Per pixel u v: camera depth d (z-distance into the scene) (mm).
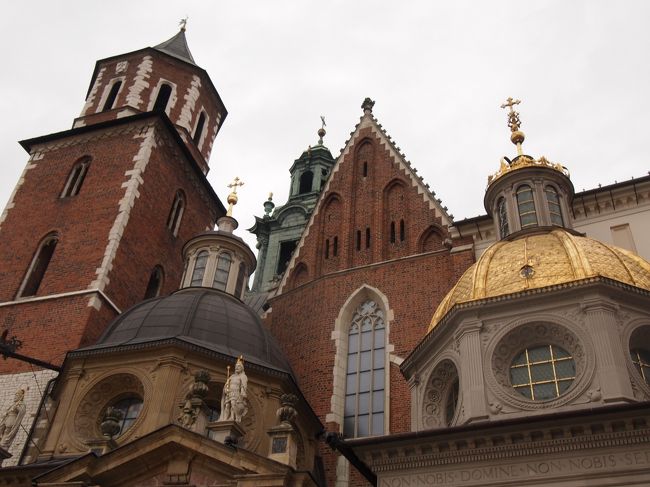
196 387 19969
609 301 19031
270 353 26672
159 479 18062
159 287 36562
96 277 31297
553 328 19172
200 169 42469
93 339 29469
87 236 33656
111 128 39656
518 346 19516
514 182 27844
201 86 46125
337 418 27328
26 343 28891
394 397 26922
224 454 17625
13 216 36188
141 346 24234
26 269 33219
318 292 32000
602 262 20594
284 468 16984
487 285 21219
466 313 20359
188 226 40656
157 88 43594
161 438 18141
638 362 18906
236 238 34219
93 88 43750
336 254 33781
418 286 29781
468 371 19266
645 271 20953
